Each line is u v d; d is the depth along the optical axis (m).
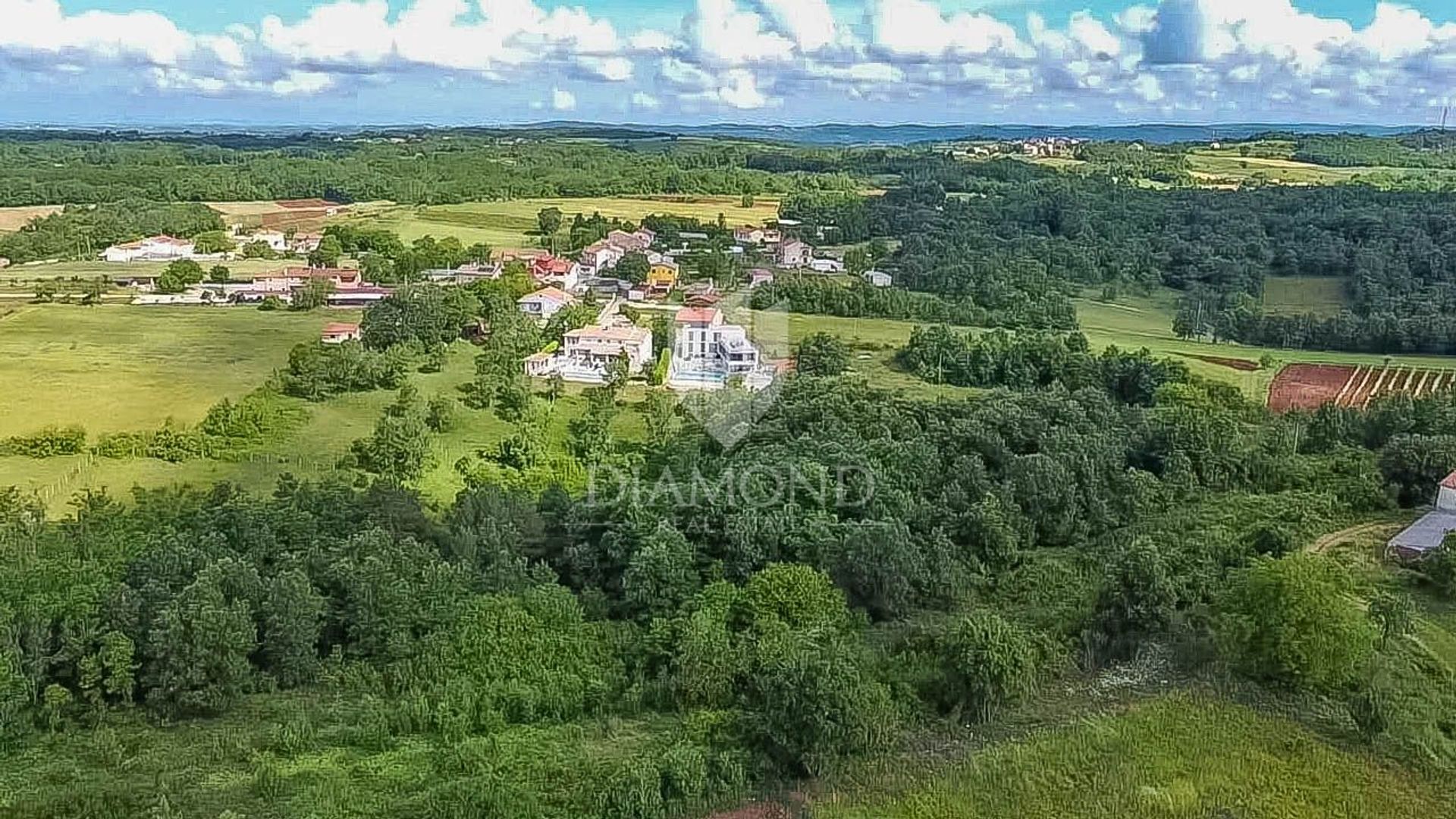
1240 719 43.09
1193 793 38.25
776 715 39.19
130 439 73.00
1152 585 48.75
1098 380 93.75
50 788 37.31
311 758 39.81
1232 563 56.84
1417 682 44.94
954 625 47.47
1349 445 78.19
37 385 87.50
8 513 58.47
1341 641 43.91
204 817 35.78
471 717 41.91
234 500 57.19
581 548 53.00
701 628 45.31
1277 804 37.81
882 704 40.50
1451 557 53.97
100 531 54.81
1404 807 37.69
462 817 35.03
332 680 45.03
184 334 108.69
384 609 46.34
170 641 42.09
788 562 51.88
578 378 92.06
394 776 38.62
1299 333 109.38
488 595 47.97
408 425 72.19
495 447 75.44
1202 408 81.50
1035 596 54.38
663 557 49.47
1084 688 45.88
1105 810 37.47
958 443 67.00
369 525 53.69
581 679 44.22
